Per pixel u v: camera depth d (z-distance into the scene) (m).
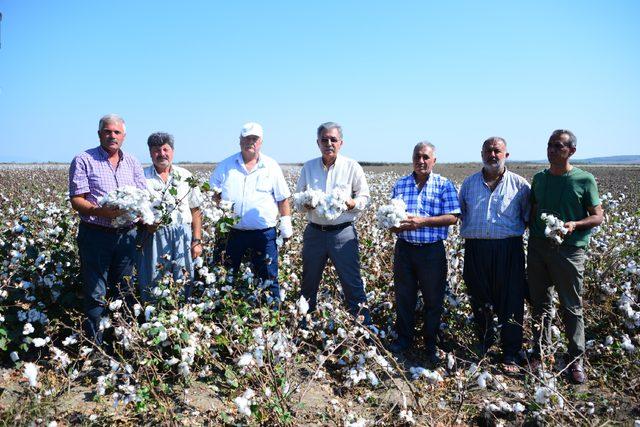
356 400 3.44
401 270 4.19
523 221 4.06
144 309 3.69
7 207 6.96
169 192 3.70
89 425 2.86
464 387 3.25
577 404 3.33
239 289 4.23
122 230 3.72
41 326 3.74
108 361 3.36
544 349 3.81
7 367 3.51
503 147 3.92
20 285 3.78
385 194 10.22
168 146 4.03
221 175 4.36
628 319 4.04
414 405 3.33
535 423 3.11
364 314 4.28
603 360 4.00
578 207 3.75
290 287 4.91
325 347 3.57
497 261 4.00
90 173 3.61
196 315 3.53
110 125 3.58
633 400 3.39
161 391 3.14
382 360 3.39
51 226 5.27
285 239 4.58
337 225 4.21
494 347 4.19
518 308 4.00
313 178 4.38
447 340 4.52
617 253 5.19
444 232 4.08
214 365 3.68
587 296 4.97
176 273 4.02
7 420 2.75
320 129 4.20
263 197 4.31
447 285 4.80
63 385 3.23
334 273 5.06
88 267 3.65
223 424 2.97
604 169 40.25
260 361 3.11
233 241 4.36
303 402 3.30
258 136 4.25
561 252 3.75
